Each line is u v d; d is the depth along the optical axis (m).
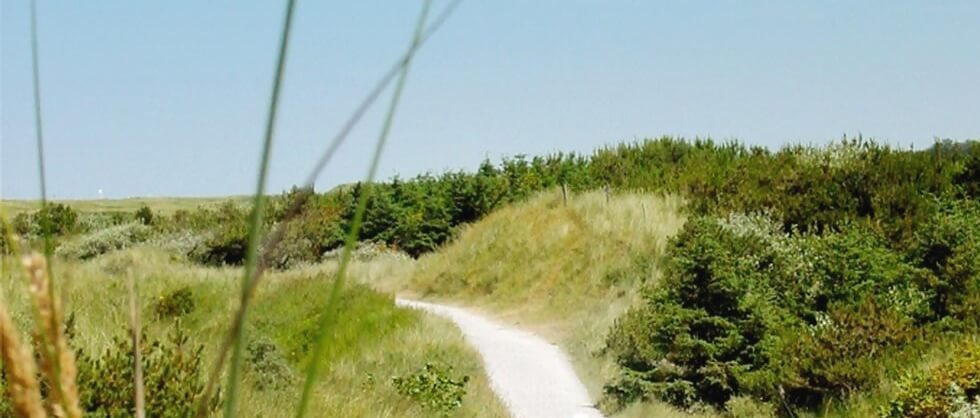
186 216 44.25
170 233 37.28
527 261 28.06
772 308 16.16
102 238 35.03
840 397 13.79
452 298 28.64
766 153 32.44
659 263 24.25
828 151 26.58
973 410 10.32
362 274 32.16
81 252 33.56
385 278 32.16
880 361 13.97
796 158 27.98
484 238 30.75
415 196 40.03
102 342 7.27
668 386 15.45
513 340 21.39
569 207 29.89
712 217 20.81
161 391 5.87
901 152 24.64
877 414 11.77
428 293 29.64
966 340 12.77
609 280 24.97
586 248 27.03
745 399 14.44
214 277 20.69
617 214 27.70
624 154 39.59
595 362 18.27
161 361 6.30
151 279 19.61
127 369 5.97
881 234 19.75
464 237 32.28
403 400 12.83
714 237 18.00
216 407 6.03
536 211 30.89
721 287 15.70
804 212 22.70
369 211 38.53
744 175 27.94
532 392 16.52
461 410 13.64
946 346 13.95
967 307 15.66
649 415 14.78
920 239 18.06
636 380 15.68
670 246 18.09
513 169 42.44
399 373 15.12
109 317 9.38
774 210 23.27
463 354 17.83
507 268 28.22
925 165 23.02
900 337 14.56
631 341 17.12
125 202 95.56
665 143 39.06
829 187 23.23
